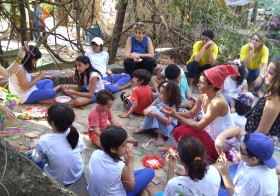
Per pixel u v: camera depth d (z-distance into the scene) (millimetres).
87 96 4188
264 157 2195
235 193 2305
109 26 8117
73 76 4734
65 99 4266
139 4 6723
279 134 2715
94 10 7387
